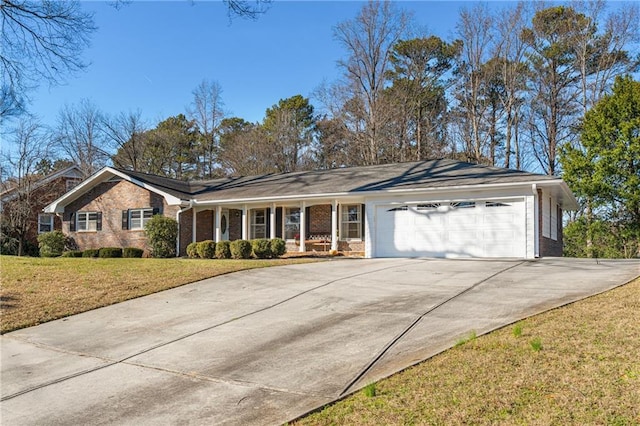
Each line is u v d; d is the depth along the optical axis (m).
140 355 7.36
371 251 19.41
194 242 22.16
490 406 4.66
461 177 19.09
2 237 28.05
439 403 4.82
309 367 6.31
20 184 28.31
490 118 37.56
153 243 21.88
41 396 5.98
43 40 13.70
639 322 6.79
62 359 7.41
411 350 6.57
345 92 36.69
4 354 7.78
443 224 18.34
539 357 5.73
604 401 4.59
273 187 22.98
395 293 10.48
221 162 48.50
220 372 6.41
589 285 10.05
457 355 6.06
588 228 25.58
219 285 12.38
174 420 5.07
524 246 16.95
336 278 12.80
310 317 8.88
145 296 11.46
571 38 32.75
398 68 38.97
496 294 9.69
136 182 23.31
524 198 17.06
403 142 37.78
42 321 9.68
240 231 24.20
